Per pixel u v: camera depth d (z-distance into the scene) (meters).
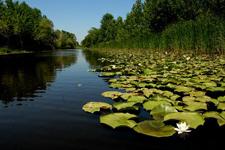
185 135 3.19
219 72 7.81
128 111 4.14
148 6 33.62
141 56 18.09
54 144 2.97
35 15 60.56
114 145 2.92
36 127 3.54
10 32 41.06
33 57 24.69
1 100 5.29
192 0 29.20
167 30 23.92
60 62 17.30
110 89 6.24
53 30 75.50
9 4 46.50
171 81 6.32
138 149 2.81
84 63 15.86
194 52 17.64
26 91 6.24
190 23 19.17
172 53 19.52
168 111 3.76
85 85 6.91
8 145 2.96
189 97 4.64
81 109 4.41
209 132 3.28
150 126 3.21
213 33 15.73
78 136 3.19
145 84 6.07
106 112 4.19
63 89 6.39
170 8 30.59
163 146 2.89
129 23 43.22
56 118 3.93
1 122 3.80
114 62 14.82
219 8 23.47
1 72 10.66
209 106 4.43
